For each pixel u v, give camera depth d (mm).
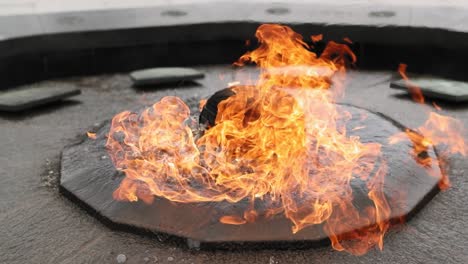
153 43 3857
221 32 3951
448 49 3686
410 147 2541
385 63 3895
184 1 5293
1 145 2791
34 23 3791
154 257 2049
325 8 4289
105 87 3586
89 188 2320
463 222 2227
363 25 3799
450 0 5125
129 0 5523
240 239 2057
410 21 3848
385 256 2057
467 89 3293
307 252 2061
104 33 3719
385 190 2252
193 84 3627
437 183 2393
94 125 2998
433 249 2094
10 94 3277
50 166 2602
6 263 2037
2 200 2357
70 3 5434
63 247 2104
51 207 2307
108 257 2055
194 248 2070
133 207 2174
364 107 3195
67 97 3312
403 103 3260
